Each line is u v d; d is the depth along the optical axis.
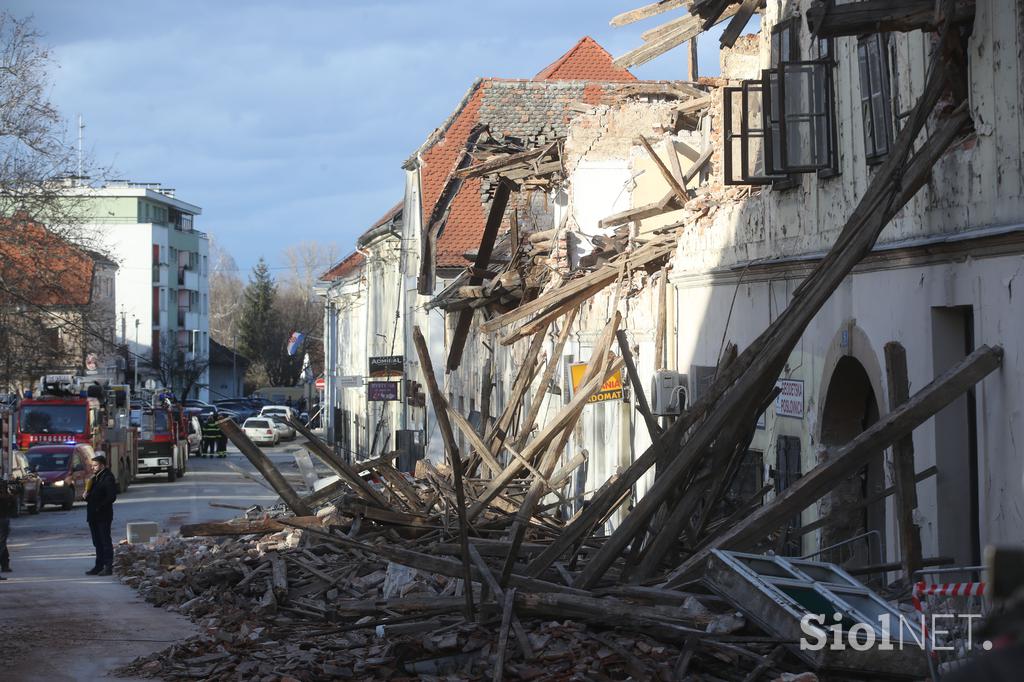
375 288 65.88
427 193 46.41
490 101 36.66
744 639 9.38
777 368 11.74
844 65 14.52
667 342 21.58
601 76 46.81
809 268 15.46
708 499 12.60
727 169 16.80
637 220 23.86
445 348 46.44
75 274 45.09
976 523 11.80
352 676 10.82
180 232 128.12
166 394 64.62
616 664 9.75
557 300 22.64
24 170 42.25
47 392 49.09
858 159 14.20
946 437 11.84
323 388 96.12
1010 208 10.56
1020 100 10.41
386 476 18.27
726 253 18.59
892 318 12.95
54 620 15.43
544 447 17.78
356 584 15.19
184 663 12.09
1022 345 10.33
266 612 14.62
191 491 50.91
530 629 10.81
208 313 138.62
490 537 16.66
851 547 14.59
